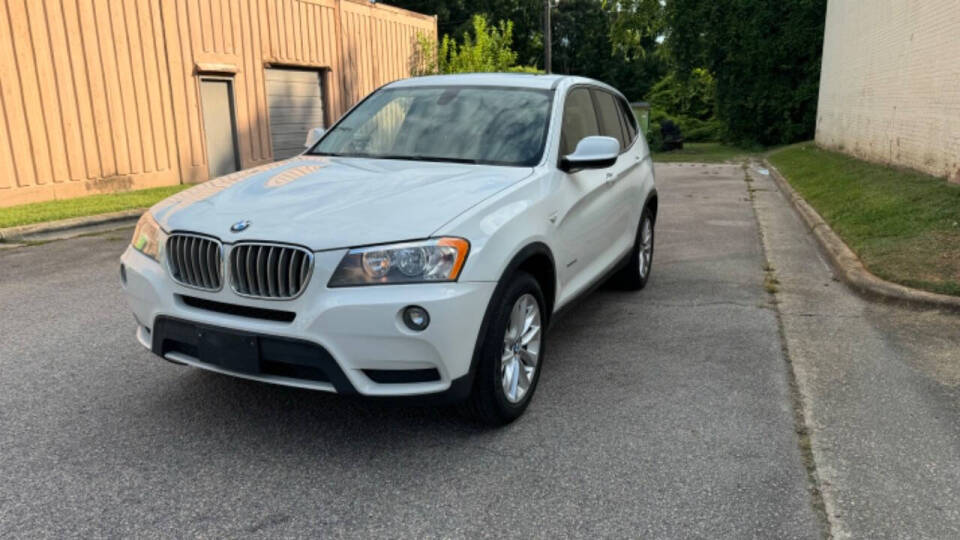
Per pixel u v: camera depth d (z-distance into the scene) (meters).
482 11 49.25
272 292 3.10
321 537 2.69
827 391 4.10
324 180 3.81
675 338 5.06
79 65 11.85
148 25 13.05
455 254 3.12
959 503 2.95
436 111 4.72
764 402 3.95
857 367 4.47
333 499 2.95
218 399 3.92
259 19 15.66
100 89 12.25
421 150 4.43
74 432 3.50
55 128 11.54
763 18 27.94
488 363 3.35
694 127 36.62
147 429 3.55
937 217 8.20
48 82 11.38
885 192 10.45
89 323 5.29
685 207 12.03
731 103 29.75
